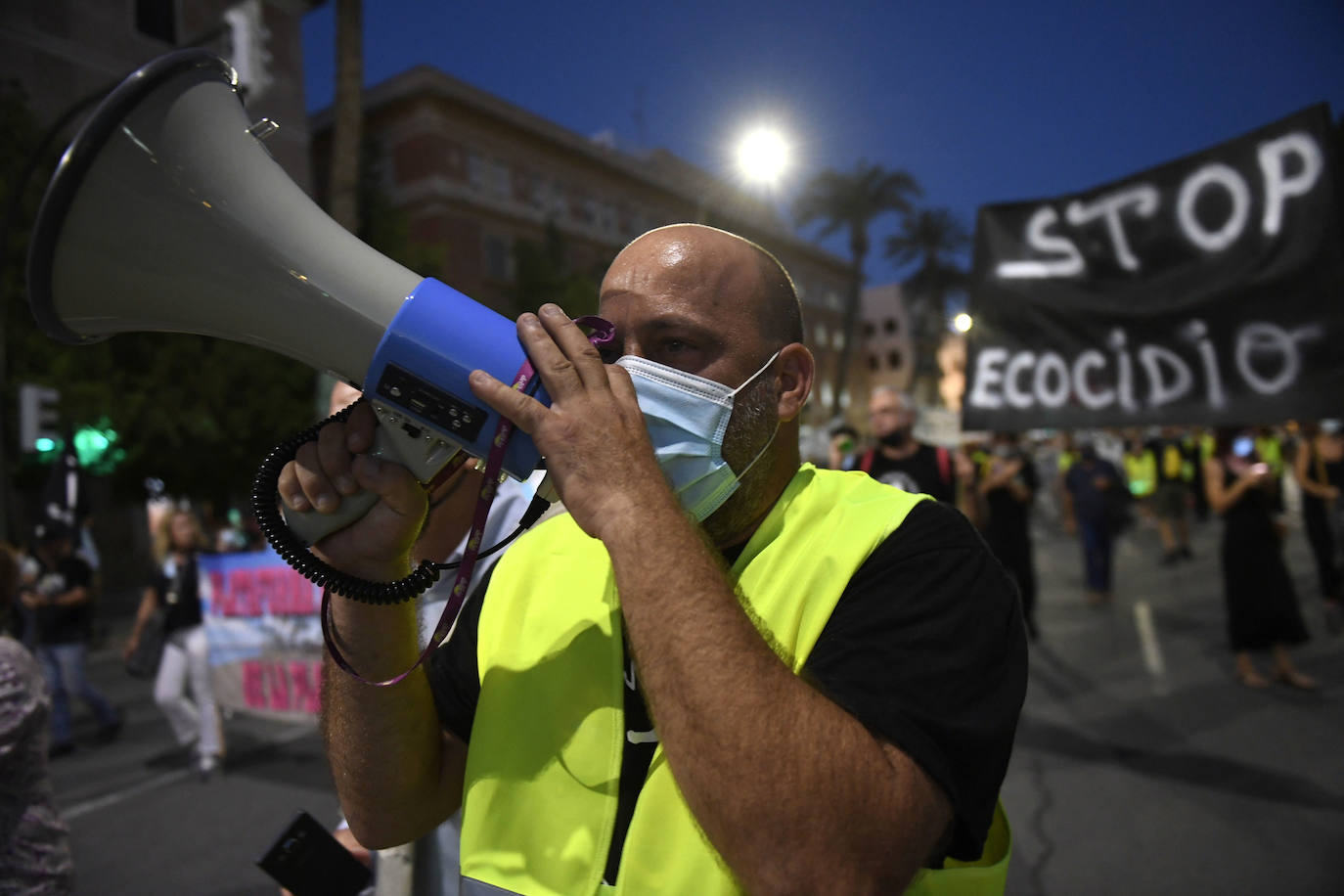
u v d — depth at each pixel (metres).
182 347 14.97
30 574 6.48
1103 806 3.78
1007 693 0.84
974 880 0.89
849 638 0.85
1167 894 3.01
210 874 3.81
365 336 0.83
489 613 1.12
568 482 0.78
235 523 17.22
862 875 0.71
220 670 5.20
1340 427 7.26
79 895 3.67
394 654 1.01
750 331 0.98
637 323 0.97
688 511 0.92
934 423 9.91
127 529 18.89
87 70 17.20
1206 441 16.97
